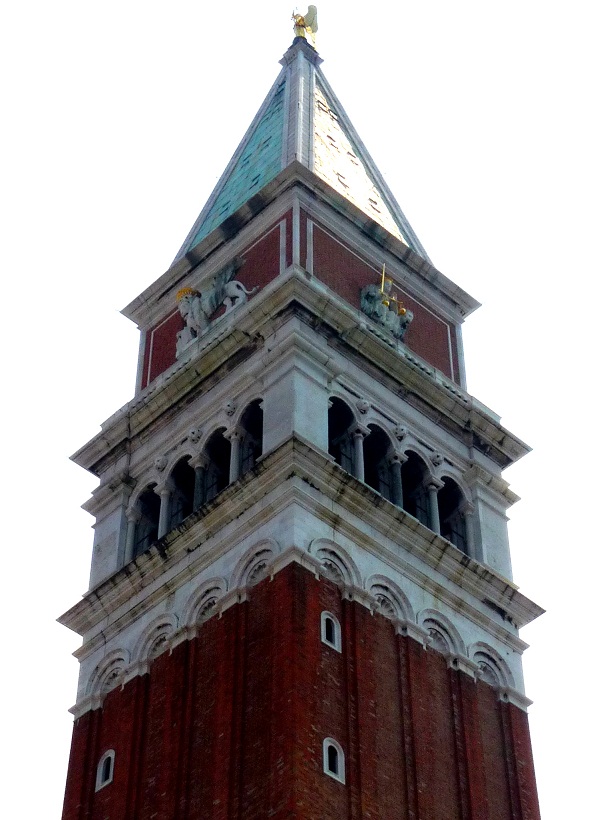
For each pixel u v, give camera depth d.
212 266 94.12
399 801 71.62
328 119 103.62
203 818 70.50
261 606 75.19
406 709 75.06
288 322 84.44
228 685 73.75
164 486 85.06
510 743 78.69
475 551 84.69
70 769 78.69
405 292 94.62
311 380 82.81
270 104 106.12
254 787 69.31
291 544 75.50
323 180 93.81
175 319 95.25
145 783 74.69
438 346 93.88
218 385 86.25
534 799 77.38
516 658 82.31
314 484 78.50
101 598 82.94
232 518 79.50
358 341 86.25
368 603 77.06
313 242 90.88
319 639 73.56
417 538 81.19
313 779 68.62
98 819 75.44
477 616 81.94
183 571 80.06
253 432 83.56
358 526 79.12
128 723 77.38
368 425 84.06
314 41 111.88
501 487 88.19
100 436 89.44
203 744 73.19
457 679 78.62
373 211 97.94
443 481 86.12
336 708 71.94
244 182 100.12
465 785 75.00
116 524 86.12
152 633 79.69
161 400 88.12
